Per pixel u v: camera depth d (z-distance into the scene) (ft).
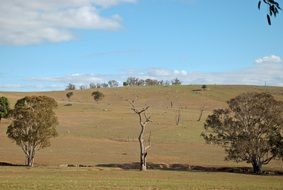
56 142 350.64
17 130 248.11
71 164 252.21
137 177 180.55
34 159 272.31
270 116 242.17
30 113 247.29
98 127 436.76
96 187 133.69
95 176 181.06
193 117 516.73
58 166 239.91
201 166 258.16
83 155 294.46
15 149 316.81
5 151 304.91
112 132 410.93
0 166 232.94
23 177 167.12
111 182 152.15
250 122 245.45
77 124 453.99
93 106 630.33
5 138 357.00
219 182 164.76
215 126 253.24
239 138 245.24
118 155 299.58
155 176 188.75
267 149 238.48
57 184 139.13
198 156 302.45
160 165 258.78
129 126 443.73
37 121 248.73
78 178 167.94
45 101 255.29
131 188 133.90
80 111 563.07
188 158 293.02
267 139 241.14
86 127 436.76
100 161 269.85
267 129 243.40
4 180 150.51
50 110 255.50
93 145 342.44
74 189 126.31
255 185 155.43
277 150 238.89
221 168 251.19
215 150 330.34
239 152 240.12
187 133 402.72
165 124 452.35
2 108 371.97
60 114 523.29
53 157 282.77
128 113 546.67
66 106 618.44
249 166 265.13
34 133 248.11
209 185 150.51
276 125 244.01
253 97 248.32
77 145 339.77
